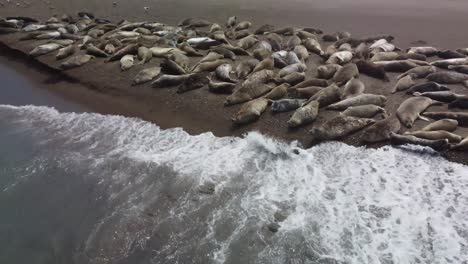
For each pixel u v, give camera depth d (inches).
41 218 284.7
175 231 262.7
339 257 235.6
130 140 373.4
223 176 311.4
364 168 310.7
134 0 928.9
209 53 518.3
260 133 365.1
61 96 478.3
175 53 509.7
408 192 284.0
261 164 323.0
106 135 384.8
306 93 401.7
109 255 249.4
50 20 749.9
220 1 882.1
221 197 289.6
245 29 663.8
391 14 735.1
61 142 376.5
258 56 510.6
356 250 239.8
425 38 593.9
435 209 267.7
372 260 232.1
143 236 261.0
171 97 444.5
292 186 296.8
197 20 713.6
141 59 532.1
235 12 788.6
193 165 326.6
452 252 234.8
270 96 405.4
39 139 384.2
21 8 888.9
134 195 299.1
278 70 478.9
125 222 273.6
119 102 451.2
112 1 925.2
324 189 291.9
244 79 457.4
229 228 261.7
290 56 490.3
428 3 808.3
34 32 673.6
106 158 345.7
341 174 306.5
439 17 698.8
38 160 350.3
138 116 418.9
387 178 298.5
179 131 383.9
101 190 307.6
